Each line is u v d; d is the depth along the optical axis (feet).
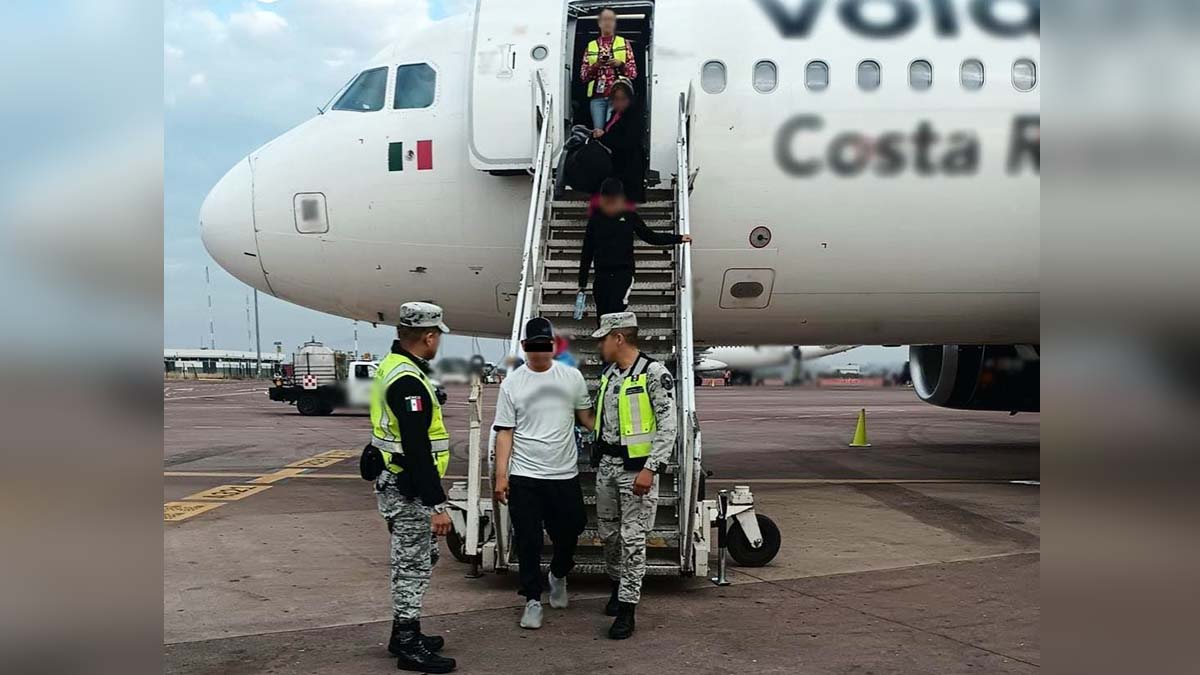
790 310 29.58
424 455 14.20
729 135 26.91
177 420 74.43
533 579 16.65
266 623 16.99
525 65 27.07
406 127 28.02
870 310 29.60
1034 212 27.37
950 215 27.35
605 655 15.16
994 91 27.22
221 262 30.73
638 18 28.50
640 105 27.22
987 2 27.89
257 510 29.25
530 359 16.75
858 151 26.96
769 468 40.65
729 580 20.01
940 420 77.20
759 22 27.55
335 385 80.28
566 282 23.75
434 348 15.02
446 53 28.58
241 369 315.37
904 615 17.33
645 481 16.05
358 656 15.16
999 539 24.35
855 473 38.75
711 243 27.55
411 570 14.61
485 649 15.49
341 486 34.83
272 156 29.60
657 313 22.89
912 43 27.43
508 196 27.25
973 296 28.89
